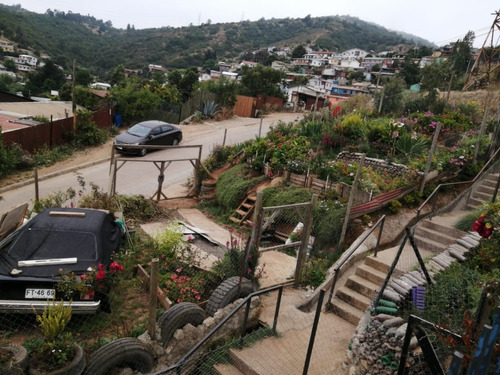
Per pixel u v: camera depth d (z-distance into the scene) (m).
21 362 4.40
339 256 9.55
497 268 6.81
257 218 7.25
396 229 10.60
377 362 4.88
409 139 14.70
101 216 7.62
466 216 9.10
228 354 5.88
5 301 5.66
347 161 14.12
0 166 14.98
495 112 21.22
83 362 4.74
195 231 10.54
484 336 2.82
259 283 7.69
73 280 5.74
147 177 16.67
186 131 26.09
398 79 25.03
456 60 43.81
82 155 18.95
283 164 13.64
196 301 6.72
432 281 6.28
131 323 6.18
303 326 6.67
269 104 39.38
